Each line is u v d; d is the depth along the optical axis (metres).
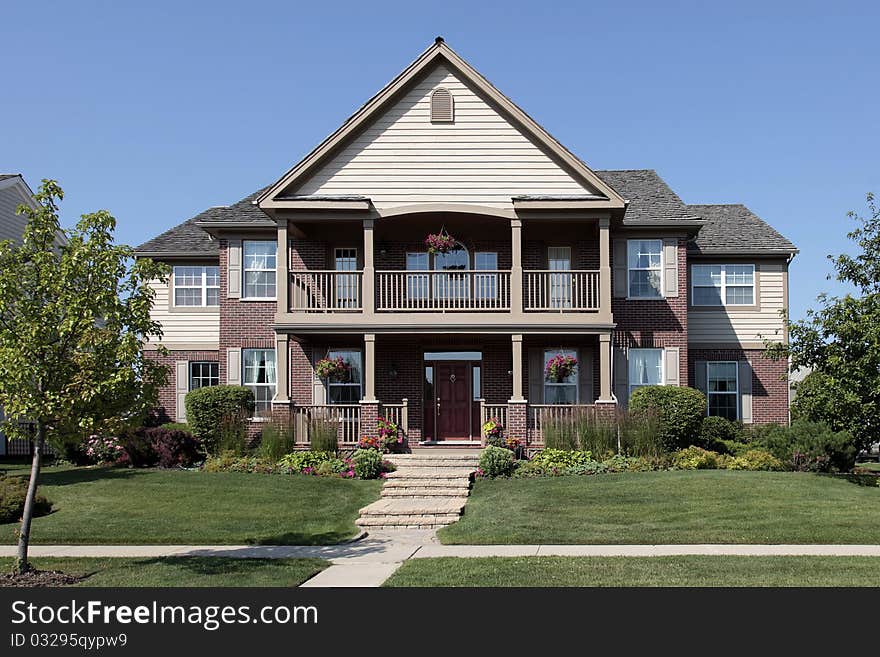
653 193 25.61
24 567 11.41
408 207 22.02
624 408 21.58
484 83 22.34
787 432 19.81
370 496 17.38
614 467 19.00
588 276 22.59
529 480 18.53
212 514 15.76
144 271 11.66
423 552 12.90
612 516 15.02
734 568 11.11
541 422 21.52
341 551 13.08
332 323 21.75
